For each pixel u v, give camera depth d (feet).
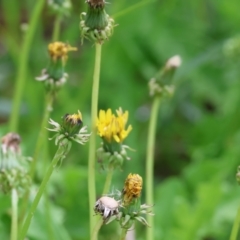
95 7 2.73
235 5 4.43
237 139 3.99
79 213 3.54
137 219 2.67
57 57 2.98
